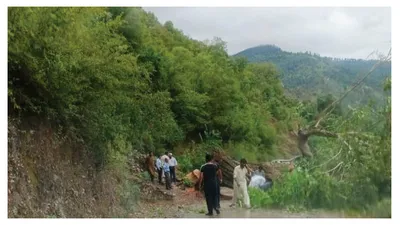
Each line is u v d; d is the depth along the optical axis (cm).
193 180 2158
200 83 3497
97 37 1116
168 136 2659
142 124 1405
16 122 959
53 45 955
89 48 1064
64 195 1062
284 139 4084
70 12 974
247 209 1359
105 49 1131
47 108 1029
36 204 948
